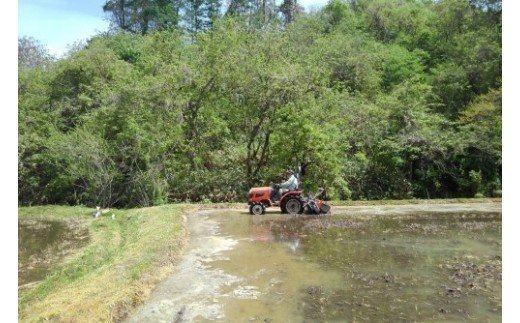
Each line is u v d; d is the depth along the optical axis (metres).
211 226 11.63
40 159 20.39
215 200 18.52
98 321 5.18
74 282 7.14
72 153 18.67
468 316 5.45
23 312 5.84
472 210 13.97
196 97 19.39
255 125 19.34
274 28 23.00
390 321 5.32
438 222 11.88
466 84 24.52
